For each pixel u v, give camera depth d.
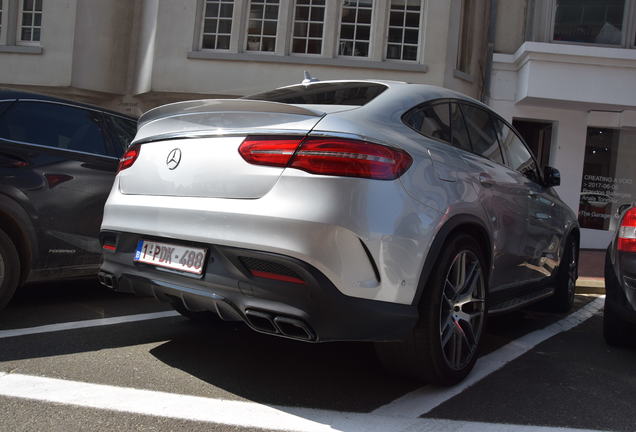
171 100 11.17
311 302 2.43
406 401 2.84
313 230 2.42
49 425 2.35
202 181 2.75
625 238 3.79
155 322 4.13
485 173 3.46
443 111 3.42
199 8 10.73
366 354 3.63
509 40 10.74
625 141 11.05
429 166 2.89
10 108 4.00
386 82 3.43
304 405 2.73
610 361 3.79
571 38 10.41
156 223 2.88
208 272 2.67
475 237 3.32
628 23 10.22
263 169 2.57
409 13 10.47
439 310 2.85
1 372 2.93
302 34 10.68
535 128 11.25
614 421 2.71
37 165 4.00
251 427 2.44
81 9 10.99
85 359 3.22
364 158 2.54
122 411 2.53
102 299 4.82
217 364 3.28
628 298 3.75
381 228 2.53
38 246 4.02
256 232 2.50
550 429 2.57
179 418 2.49
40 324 3.91
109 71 11.39
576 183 10.88
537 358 3.76
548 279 4.77
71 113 4.39
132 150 3.22
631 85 9.59
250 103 2.67
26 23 11.36
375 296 2.55
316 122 2.57
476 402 2.87
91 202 4.30
